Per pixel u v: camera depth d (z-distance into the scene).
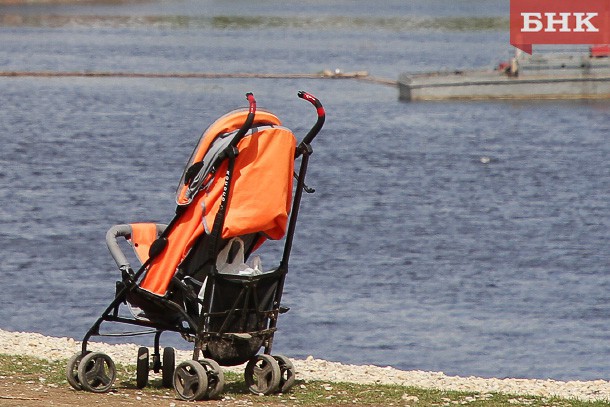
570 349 86.75
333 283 111.12
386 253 130.62
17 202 158.25
